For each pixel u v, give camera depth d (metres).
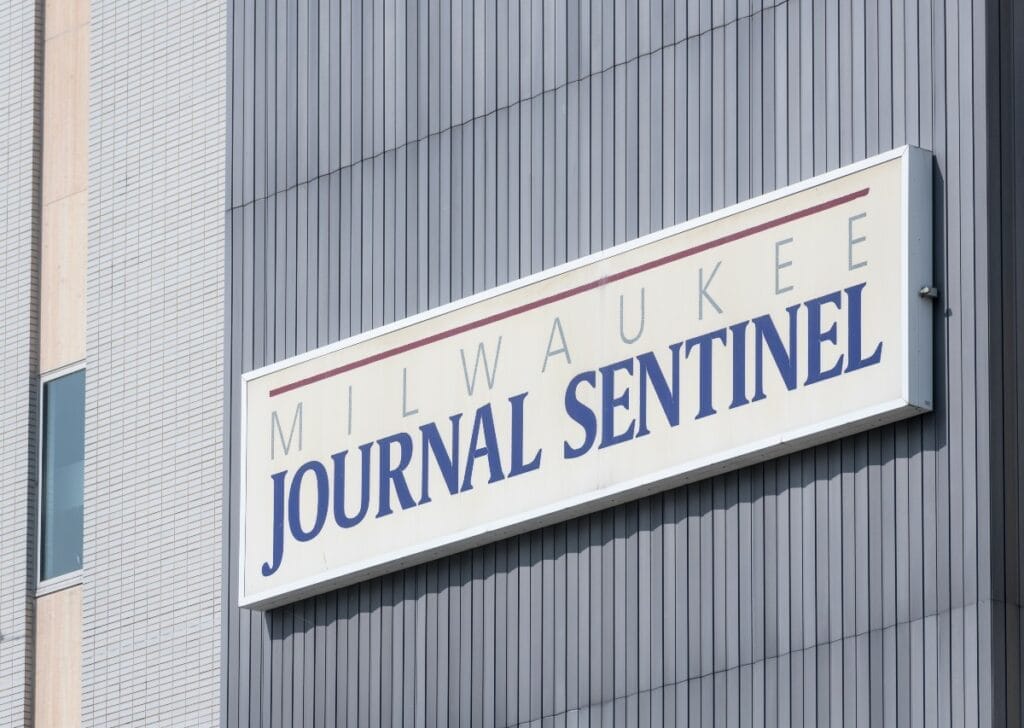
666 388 31.05
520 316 32.88
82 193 41.44
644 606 31.00
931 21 29.55
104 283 40.50
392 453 33.97
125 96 41.06
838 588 29.06
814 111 30.48
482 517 32.62
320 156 36.41
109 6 41.78
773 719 29.30
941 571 28.14
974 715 27.47
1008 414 28.25
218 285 38.66
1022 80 29.33
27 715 39.94
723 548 30.34
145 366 39.44
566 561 32.00
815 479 29.61
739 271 30.59
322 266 35.97
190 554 38.00
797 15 30.89
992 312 28.36
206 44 39.94
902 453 28.83
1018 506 28.11
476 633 32.84
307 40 37.00
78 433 40.81
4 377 41.69
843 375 29.27
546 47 33.72
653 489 31.02
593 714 31.17
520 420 32.53
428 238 34.62
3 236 42.31
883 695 28.34
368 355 34.59
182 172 39.72
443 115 34.84
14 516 40.97
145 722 38.03
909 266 28.83
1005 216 28.75
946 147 29.11
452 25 35.03
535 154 33.50
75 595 40.00
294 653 35.06
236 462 36.56
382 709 33.69
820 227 29.88
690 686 30.27
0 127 42.84
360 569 33.91
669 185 31.84
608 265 32.00
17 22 43.06
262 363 36.41
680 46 32.12
